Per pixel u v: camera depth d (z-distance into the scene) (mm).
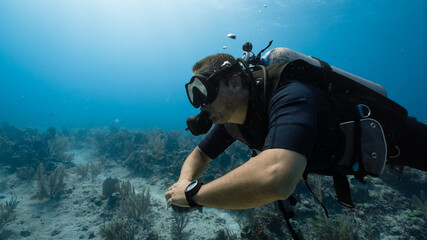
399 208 6305
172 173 9438
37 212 6750
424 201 6539
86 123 42031
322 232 4598
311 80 829
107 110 152750
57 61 149125
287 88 750
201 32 86000
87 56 145750
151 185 8789
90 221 6352
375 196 6750
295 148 581
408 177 7273
